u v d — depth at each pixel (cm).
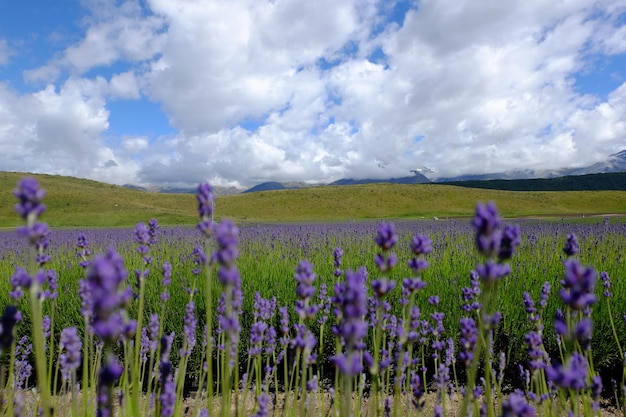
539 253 693
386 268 170
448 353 328
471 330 207
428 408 302
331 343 442
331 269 580
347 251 816
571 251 210
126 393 234
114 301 99
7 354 443
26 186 129
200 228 172
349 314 137
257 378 284
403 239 988
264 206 6328
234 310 225
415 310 277
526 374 296
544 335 417
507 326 421
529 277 526
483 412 213
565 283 145
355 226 1562
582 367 214
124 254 837
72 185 6919
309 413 253
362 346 212
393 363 323
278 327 450
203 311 458
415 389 222
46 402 148
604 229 1056
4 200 5281
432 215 5700
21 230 131
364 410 329
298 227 1559
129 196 6494
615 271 536
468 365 210
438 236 1020
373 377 212
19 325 445
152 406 296
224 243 134
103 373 136
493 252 139
